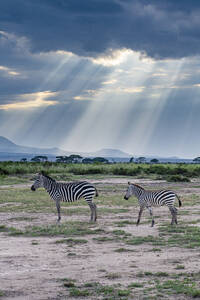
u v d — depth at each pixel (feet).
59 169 179.63
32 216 58.23
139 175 165.89
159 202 49.67
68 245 38.19
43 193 92.07
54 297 23.09
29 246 37.91
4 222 53.06
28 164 196.65
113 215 59.77
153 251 35.58
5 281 26.30
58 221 53.57
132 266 29.99
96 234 44.32
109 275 27.27
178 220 54.44
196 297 22.75
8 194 88.79
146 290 24.12
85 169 179.73
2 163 193.06
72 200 54.03
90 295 23.38
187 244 38.40
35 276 27.48
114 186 113.39
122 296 23.08
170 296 22.97
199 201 77.71
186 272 28.14
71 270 29.07
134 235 43.62
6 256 33.63
